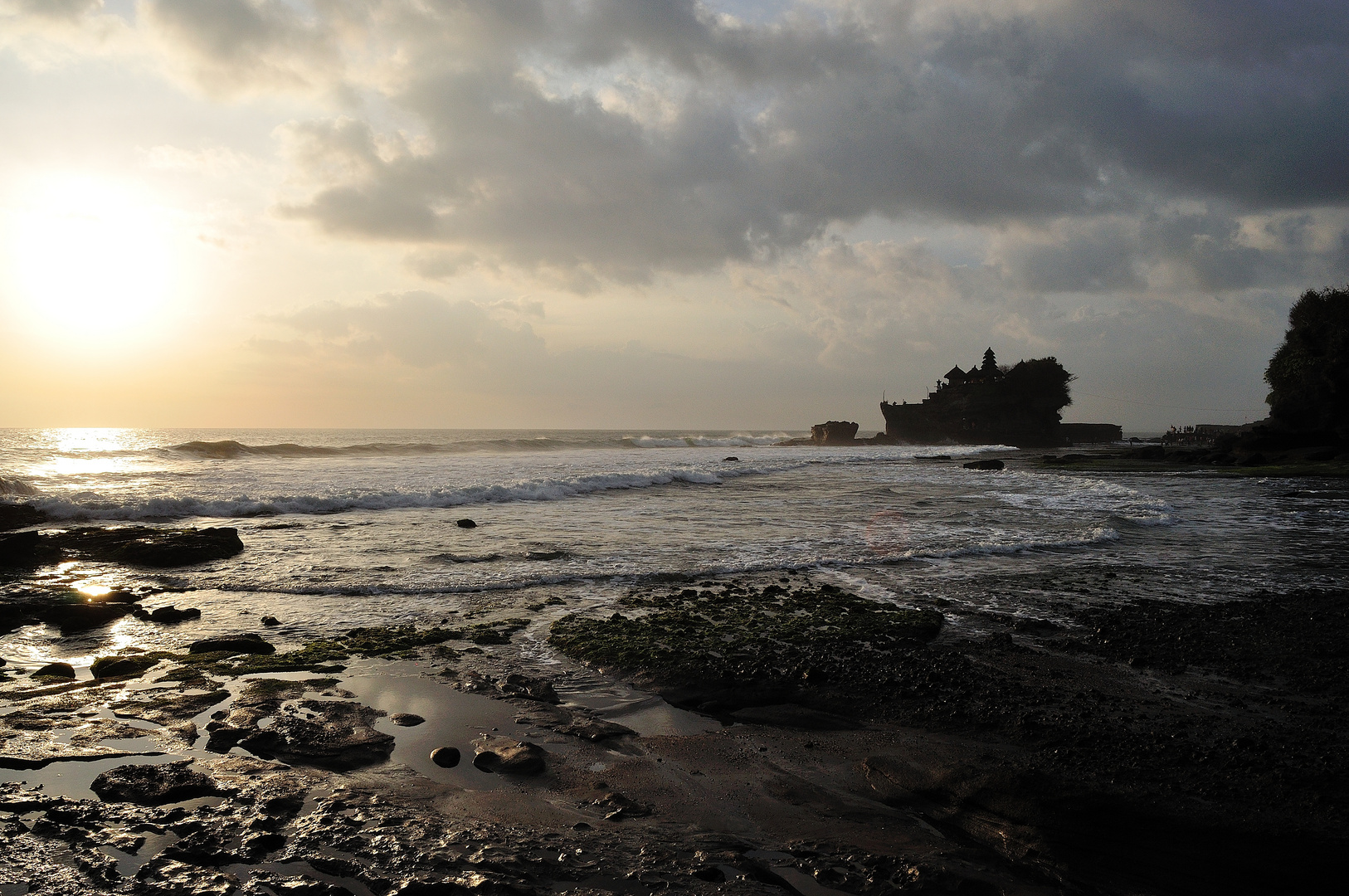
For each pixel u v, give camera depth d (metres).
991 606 11.44
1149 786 5.33
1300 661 8.64
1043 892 4.30
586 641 9.29
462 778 5.69
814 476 41.91
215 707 7.14
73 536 16.81
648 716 7.16
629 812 5.18
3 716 6.78
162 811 5.02
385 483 32.28
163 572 14.14
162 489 29.00
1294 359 69.31
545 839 4.77
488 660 8.76
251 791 5.35
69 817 4.86
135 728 6.58
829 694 7.52
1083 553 16.33
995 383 129.75
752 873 4.44
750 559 15.27
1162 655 8.89
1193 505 26.62
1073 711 6.98
